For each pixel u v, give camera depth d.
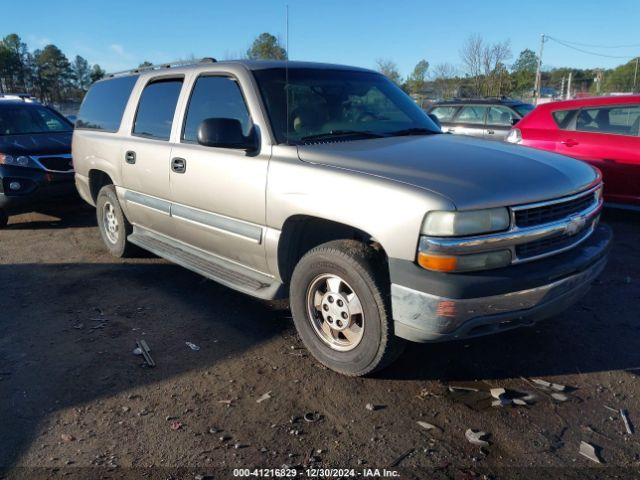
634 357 3.61
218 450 2.76
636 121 6.84
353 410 3.08
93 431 2.93
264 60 4.31
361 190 3.09
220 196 4.02
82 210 8.66
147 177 4.86
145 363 3.65
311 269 3.44
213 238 4.26
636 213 7.58
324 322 3.51
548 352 3.69
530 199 2.98
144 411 3.10
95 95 6.19
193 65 4.67
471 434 2.84
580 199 3.34
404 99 4.73
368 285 3.12
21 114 8.42
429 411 3.05
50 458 2.72
